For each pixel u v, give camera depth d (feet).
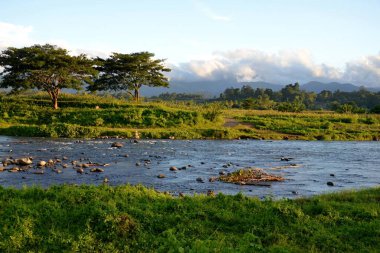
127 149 127.54
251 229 39.63
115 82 271.49
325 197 54.54
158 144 145.89
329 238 37.52
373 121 234.17
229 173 81.66
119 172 85.61
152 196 50.01
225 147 141.79
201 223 40.78
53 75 216.95
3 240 34.81
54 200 45.42
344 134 189.37
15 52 217.15
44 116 196.75
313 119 230.27
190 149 133.18
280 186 73.87
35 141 143.54
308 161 110.42
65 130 164.04
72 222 39.34
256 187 72.43
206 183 75.20
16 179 74.79
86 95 275.39
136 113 197.88
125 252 34.53
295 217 42.78
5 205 42.93
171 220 40.98
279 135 184.24
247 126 204.44
